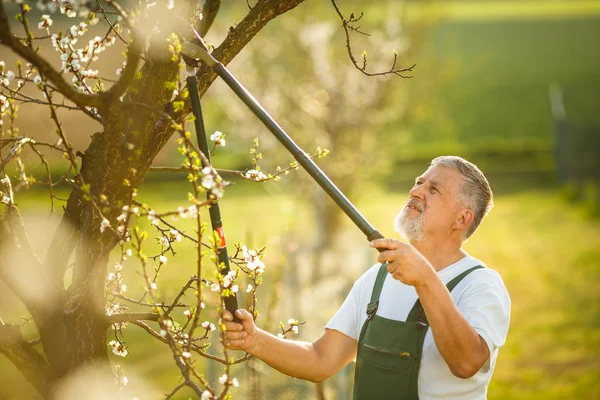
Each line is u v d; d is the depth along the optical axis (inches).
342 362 122.2
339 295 328.8
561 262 658.2
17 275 93.7
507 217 864.3
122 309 107.4
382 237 95.7
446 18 590.6
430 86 588.4
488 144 1286.9
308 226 603.5
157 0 89.0
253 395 239.3
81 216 96.0
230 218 887.1
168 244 103.4
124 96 96.7
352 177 545.6
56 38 95.0
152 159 95.5
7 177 96.1
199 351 99.3
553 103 1237.7
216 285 87.4
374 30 576.7
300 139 553.6
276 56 571.8
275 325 288.2
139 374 412.8
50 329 94.6
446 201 116.9
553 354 442.9
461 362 99.5
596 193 863.7
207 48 99.8
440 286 95.8
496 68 1868.8
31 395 396.2
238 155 1149.7
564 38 2240.4
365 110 557.0
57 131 87.2
